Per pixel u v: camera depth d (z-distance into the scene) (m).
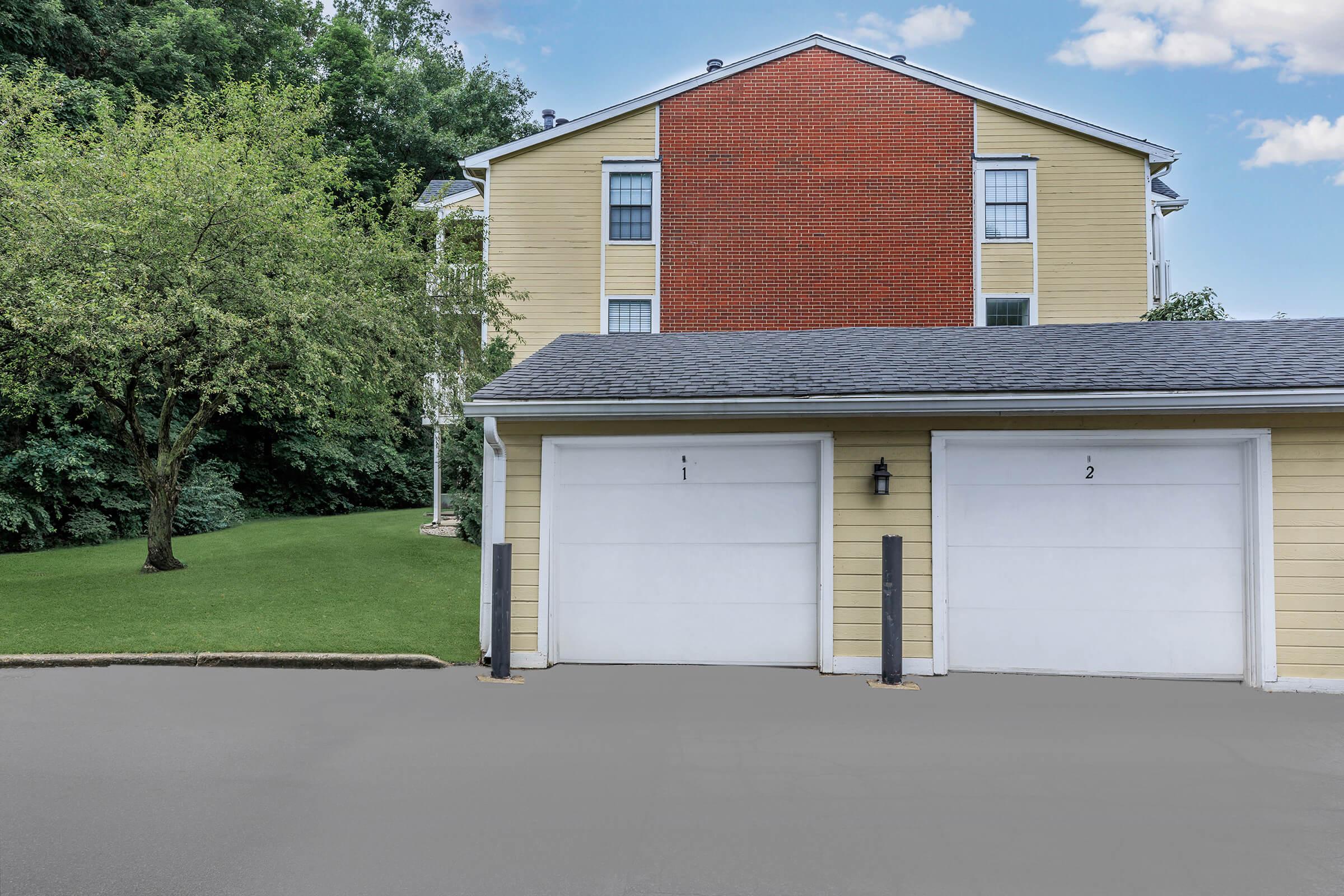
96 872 3.98
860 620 8.18
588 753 5.73
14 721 6.42
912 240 17.53
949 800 4.90
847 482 8.27
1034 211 17.45
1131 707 6.96
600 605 8.57
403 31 44.56
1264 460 7.82
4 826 4.51
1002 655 8.16
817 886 3.86
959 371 8.56
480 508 15.92
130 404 12.30
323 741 5.98
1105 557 8.09
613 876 3.96
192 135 12.97
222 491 20.52
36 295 9.98
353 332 12.73
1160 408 7.73
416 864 4.07
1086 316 17.36
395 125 33.12
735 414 8.16
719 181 17.75
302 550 14.75
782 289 17.61
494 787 5.09
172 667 8.22
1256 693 7.50
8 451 16.67
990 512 8.20
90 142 12.88
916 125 17.61
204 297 10.91
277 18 33.31
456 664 8.44
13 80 17.41
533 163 17.97
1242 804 4.85
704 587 8.50
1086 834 4.44
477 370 15.40
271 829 4.47
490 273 17.31
